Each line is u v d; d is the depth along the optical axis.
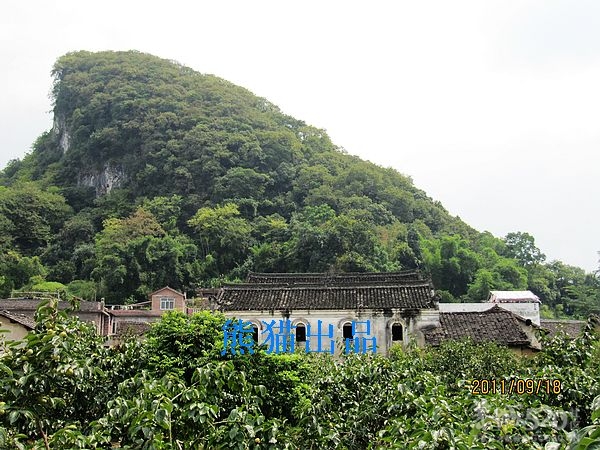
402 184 123.94
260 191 112.38
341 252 82.75
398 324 32.91
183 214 108.38
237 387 11.87
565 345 16.53
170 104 131.50
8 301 54.25
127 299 82.62
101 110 131.00
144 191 117.00
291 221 101.81
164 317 22.34
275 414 20.66
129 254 87.25
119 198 115.75
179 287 87.81
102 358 16.73
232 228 97.56
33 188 113.31
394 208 112.12
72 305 13.64
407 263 89.38
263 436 9.85
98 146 126.25
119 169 123.19
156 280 86.56
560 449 7.70
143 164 119.94
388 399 13.88
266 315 33.50
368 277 46.56
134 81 139.25
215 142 120.50
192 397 10.12
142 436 9.54
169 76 145.38
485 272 84.19
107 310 59.97
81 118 132.75
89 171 126.88
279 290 35.22
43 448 9.53
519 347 30.41
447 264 88.19
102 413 14.48
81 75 142.12
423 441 8.80
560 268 106.94
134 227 97.12
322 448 12.84
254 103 149.75
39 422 10.37
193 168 115.69
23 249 100.94
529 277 97.88
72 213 113.44
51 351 10.84
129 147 124.31
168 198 111.44
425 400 10.97
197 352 21.17
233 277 90.06
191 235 103.12
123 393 11.64
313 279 47.12
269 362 21.44
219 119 129.38
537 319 58.78
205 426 10.06
